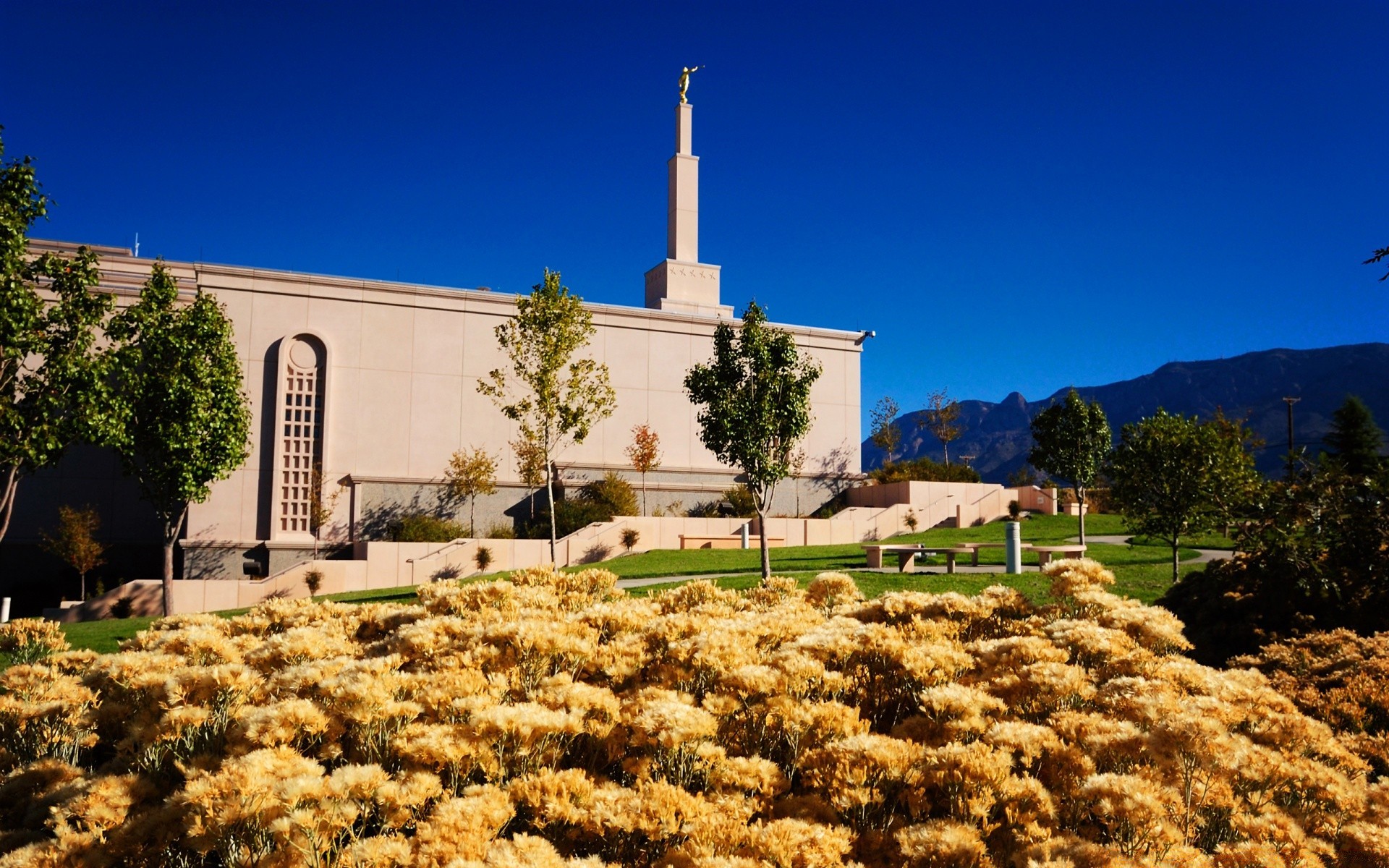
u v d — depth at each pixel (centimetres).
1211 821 360
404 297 3272
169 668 492
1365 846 348
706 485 3609
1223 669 880
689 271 4050
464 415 3309
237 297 3058
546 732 366
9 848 392
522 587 687
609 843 334
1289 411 4391
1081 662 493
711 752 361
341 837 322
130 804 376
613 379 3566
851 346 4012
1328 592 900
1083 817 346
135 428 2136
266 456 3012
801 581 1925
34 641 866
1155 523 1819
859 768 344
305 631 529
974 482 4488
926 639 538
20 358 1427
